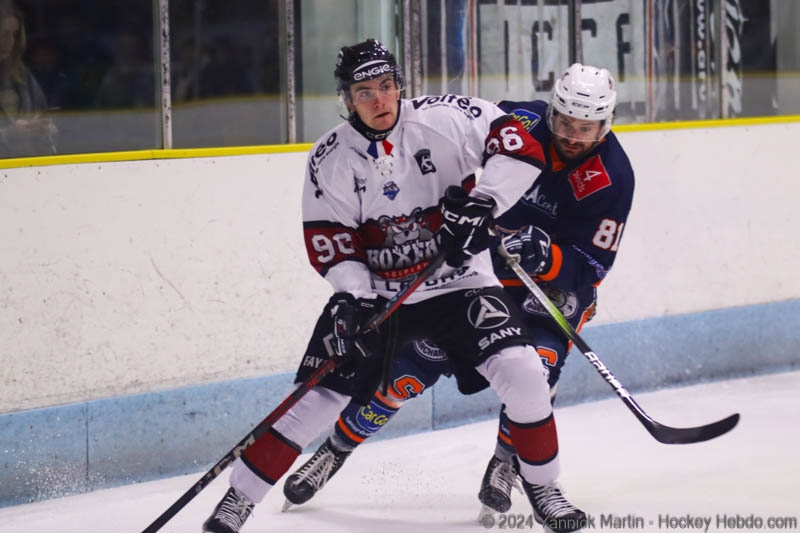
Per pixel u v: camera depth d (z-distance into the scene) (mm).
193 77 16172
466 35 18250
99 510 13648
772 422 16656
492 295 11297
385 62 10570
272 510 13234
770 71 20797
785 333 20672
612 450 15492
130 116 15922
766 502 12594
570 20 19062
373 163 10891
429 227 11125
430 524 12461
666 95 19953
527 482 11398
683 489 13289
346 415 12836
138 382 14992
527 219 12469
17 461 14086
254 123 16766
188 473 15398
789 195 20516
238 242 15680
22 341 14094
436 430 17250
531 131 12023
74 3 15445
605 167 11906
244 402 15789
